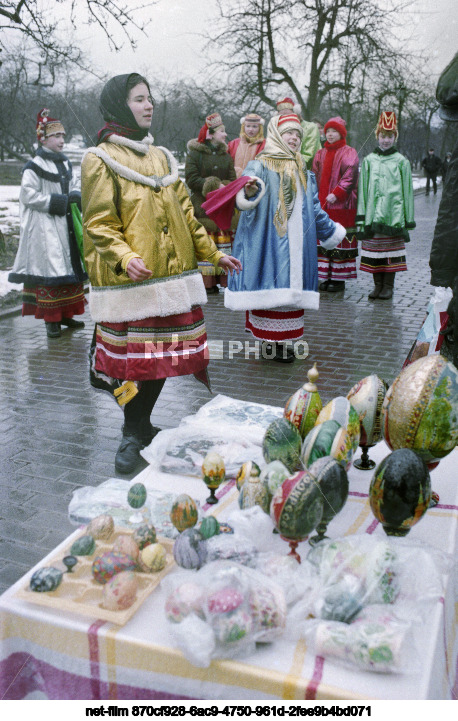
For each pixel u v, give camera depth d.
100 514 1.75
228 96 12.52
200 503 1.80
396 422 1.65
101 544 1.55
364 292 8.22
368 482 1.87
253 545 1.43
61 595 1.37
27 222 5.94
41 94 10.10
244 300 4.94
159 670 1.21
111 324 3.02
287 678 1.13
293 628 1.22
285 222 4.82
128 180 2.84
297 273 4.91
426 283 8.62
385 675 1.14
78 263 6.18
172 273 2.94
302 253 4.91
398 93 13.45
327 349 5.75
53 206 5.84
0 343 6.12
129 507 1.79
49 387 4.91
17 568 2.70
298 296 4.94
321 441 1.64
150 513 1.73
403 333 6.24
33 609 1.31
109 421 4.24
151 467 2.04
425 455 1.65
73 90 10.05
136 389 3.12
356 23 12.77
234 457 1.97
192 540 1.40
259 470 1.64
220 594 1.18
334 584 1.27
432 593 1.29
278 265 4.88
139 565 1.43
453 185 2.82
